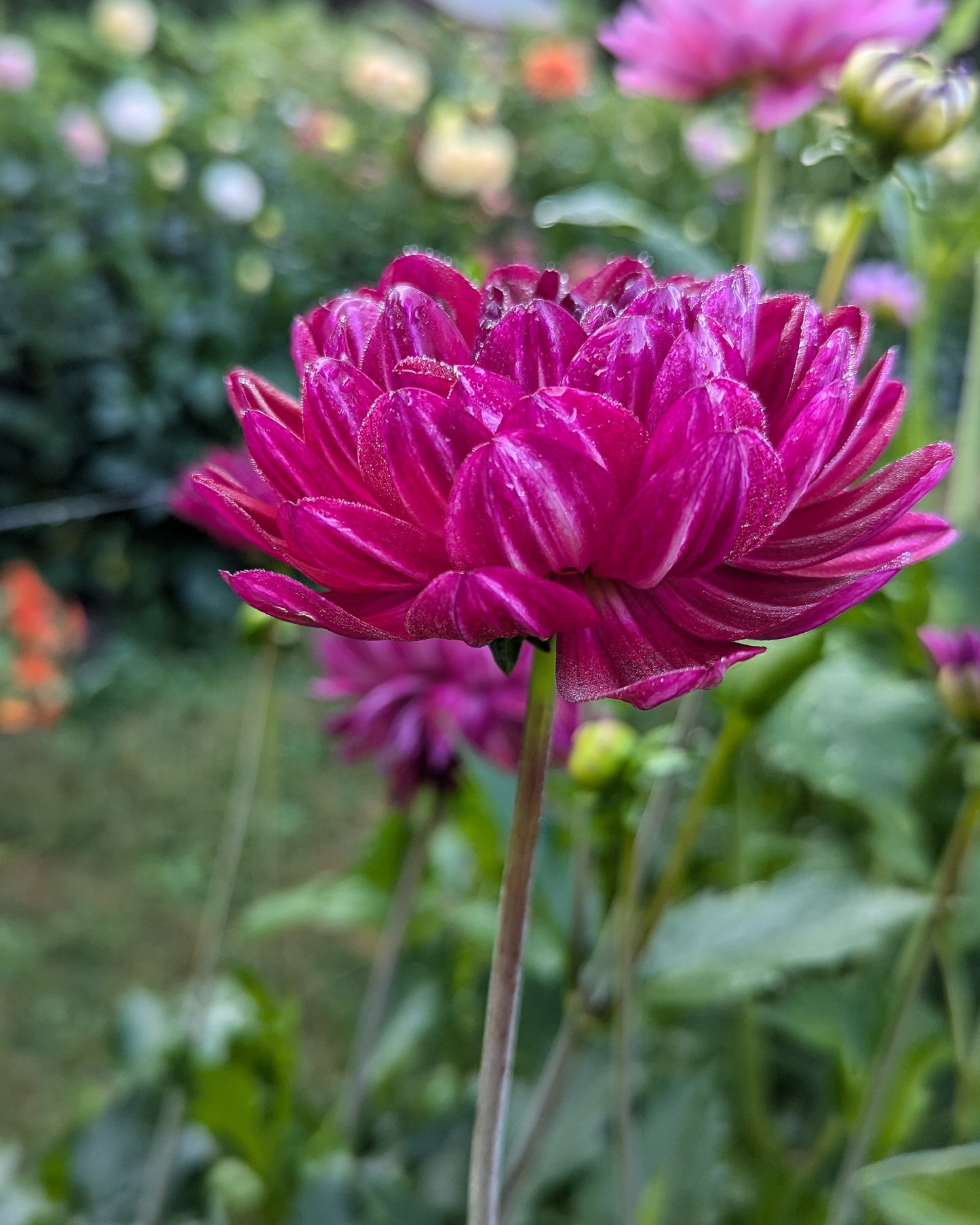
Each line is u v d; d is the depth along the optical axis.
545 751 0.21
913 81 0.33
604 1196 0.38
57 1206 0.45
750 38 0.38
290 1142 0.44
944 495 0.58
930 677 0.35
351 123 1.62
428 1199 0.41
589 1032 0.36
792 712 0.41
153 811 0.95
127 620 1.22
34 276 1.16
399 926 0.44
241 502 0.22
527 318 0.21
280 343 1.33
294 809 0.96
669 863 0.33
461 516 0.19
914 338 0.41
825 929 0.33
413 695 0.41
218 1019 0.49
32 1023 0.73
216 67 1.79
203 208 1.31
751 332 0.21
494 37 2.56
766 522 0.20
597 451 0.20
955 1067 0.44
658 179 1.69
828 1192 0.43
